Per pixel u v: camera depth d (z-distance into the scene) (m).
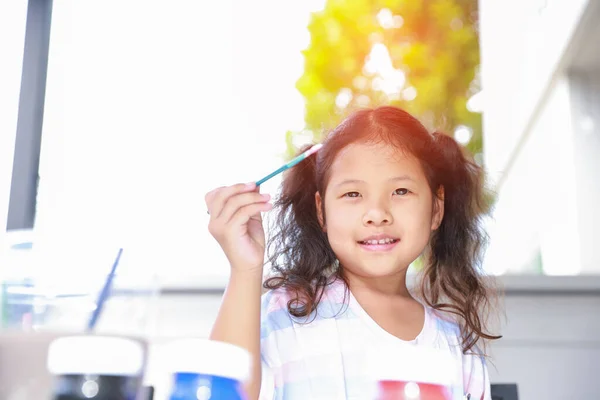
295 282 1.09
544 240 2.07
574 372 1.49
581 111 2.01
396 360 0.47
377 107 1.14
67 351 0.38
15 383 0.42
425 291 1.26
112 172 1.80
